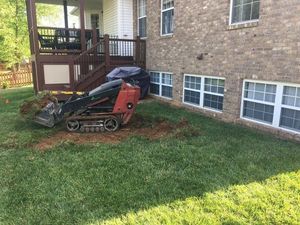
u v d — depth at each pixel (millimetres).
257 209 3434
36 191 4027
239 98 7449
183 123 7469
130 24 13375
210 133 6570
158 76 11719
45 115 7312
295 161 4797
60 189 4074
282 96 6312
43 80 11102
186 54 9508
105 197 3822
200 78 9078
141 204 3621
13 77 22828
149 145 5824
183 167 4719
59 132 6934
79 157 5230
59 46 12203
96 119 6969
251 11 6891
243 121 7363
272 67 6344
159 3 10922
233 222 3197
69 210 3547
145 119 8062
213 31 8102
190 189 3975
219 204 3562
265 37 6438
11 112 9508
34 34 10891
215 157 5074
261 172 4402
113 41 12391
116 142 6098
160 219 3289
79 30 12188
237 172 4445
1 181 4340
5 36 24109
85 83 11164
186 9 9219
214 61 8195
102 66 11508
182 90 10039
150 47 11977
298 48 5715
